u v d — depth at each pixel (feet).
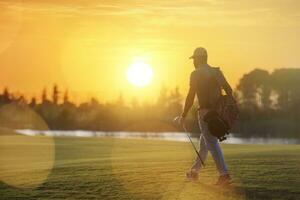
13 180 35.94
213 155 32.63
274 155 48.52
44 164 47.14
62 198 29.68
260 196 28.99
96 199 29.19
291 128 296.92
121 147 73.72
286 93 368.07
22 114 344.49
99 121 384.68
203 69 32.91
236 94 361.71
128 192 30.78
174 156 52.60
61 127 379.35
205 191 30.68
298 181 33.30
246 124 300.81
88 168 41.47
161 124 291.99
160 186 32.42
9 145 78.79
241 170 38.06
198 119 33.24
